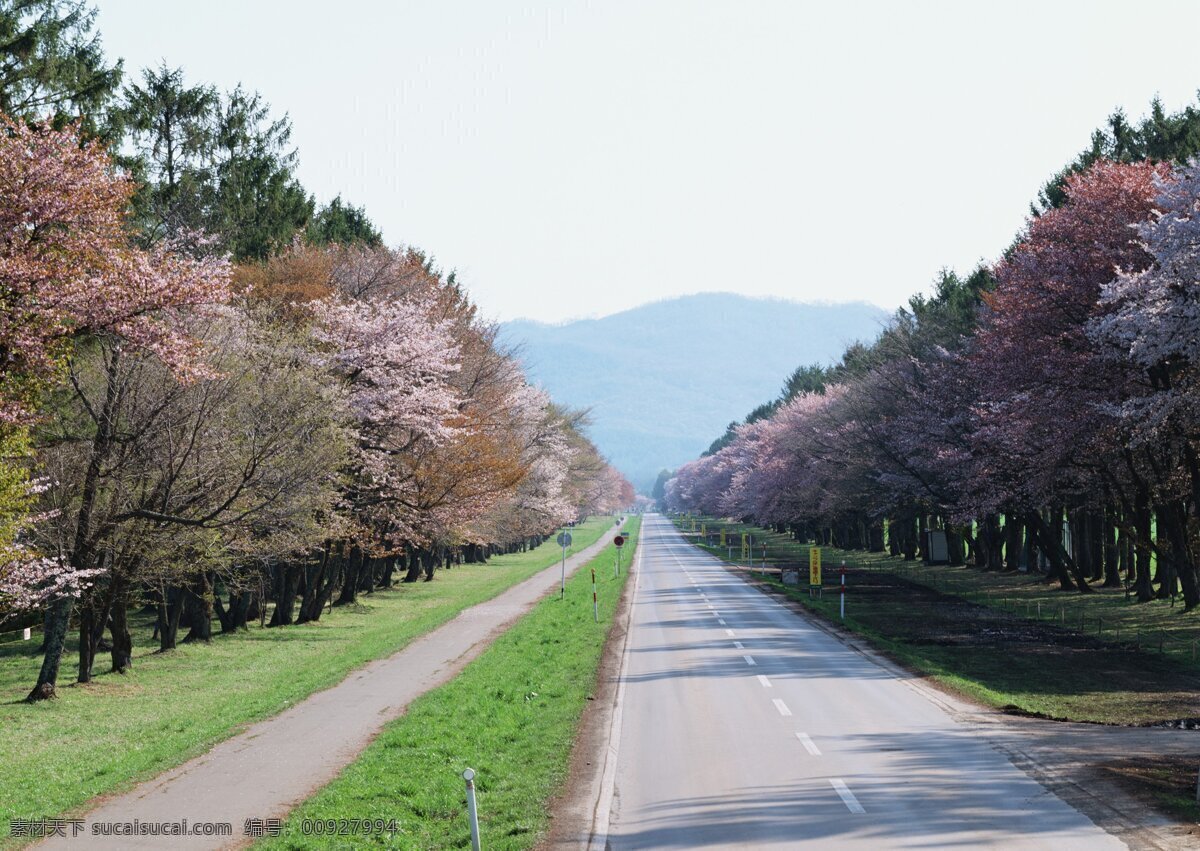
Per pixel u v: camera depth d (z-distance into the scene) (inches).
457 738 737.0
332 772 659.4
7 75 1416.1
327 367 1497.3
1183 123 1894.7
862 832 491.2
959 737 746.2
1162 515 1875.0
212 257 1286.9
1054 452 1638.8
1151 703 960.3
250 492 1217.4
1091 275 1539.1
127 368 1066.7
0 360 818.2
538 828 517.0
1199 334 1235.9
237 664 1322.6
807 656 1250.0
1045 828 490.0
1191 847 450.0
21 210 796.6
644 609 1937.7
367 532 1808.6
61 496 1115.3
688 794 585.6
